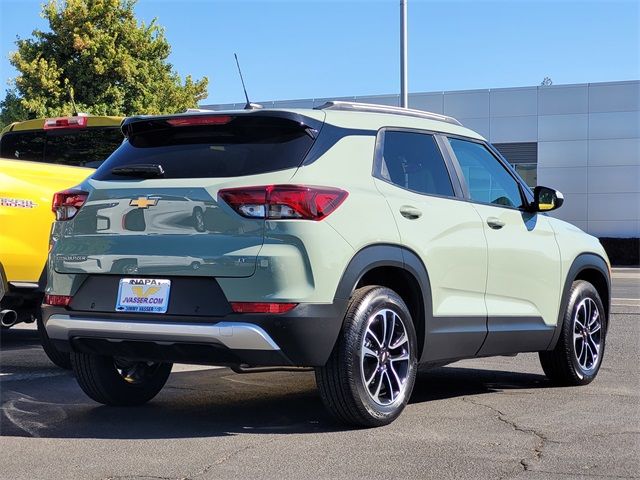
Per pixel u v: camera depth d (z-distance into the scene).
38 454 4.76
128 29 25.16
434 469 4.44
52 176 8.14
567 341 7.00
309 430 5.32
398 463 4.55
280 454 4.73
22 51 24.58
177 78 26.67
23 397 6.51
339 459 4.62
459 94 35.59
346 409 5.20
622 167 34.31
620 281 22.91
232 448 4.87
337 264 5.00
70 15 24.41
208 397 6.54
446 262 5.81
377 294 5.28
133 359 5.38
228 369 7.98
